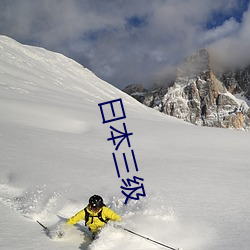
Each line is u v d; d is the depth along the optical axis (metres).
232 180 11.27
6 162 11.89
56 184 9.65
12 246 5.25
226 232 6.23
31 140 17.27
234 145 22.62
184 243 5.75
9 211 7.00
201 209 7.72
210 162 15.47
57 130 23.73
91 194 8.81
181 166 13.85
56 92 58.84
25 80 61.62
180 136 25.09
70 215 7.25
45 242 5.61
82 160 13.95
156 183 10.45
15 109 28.56
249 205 8.17
